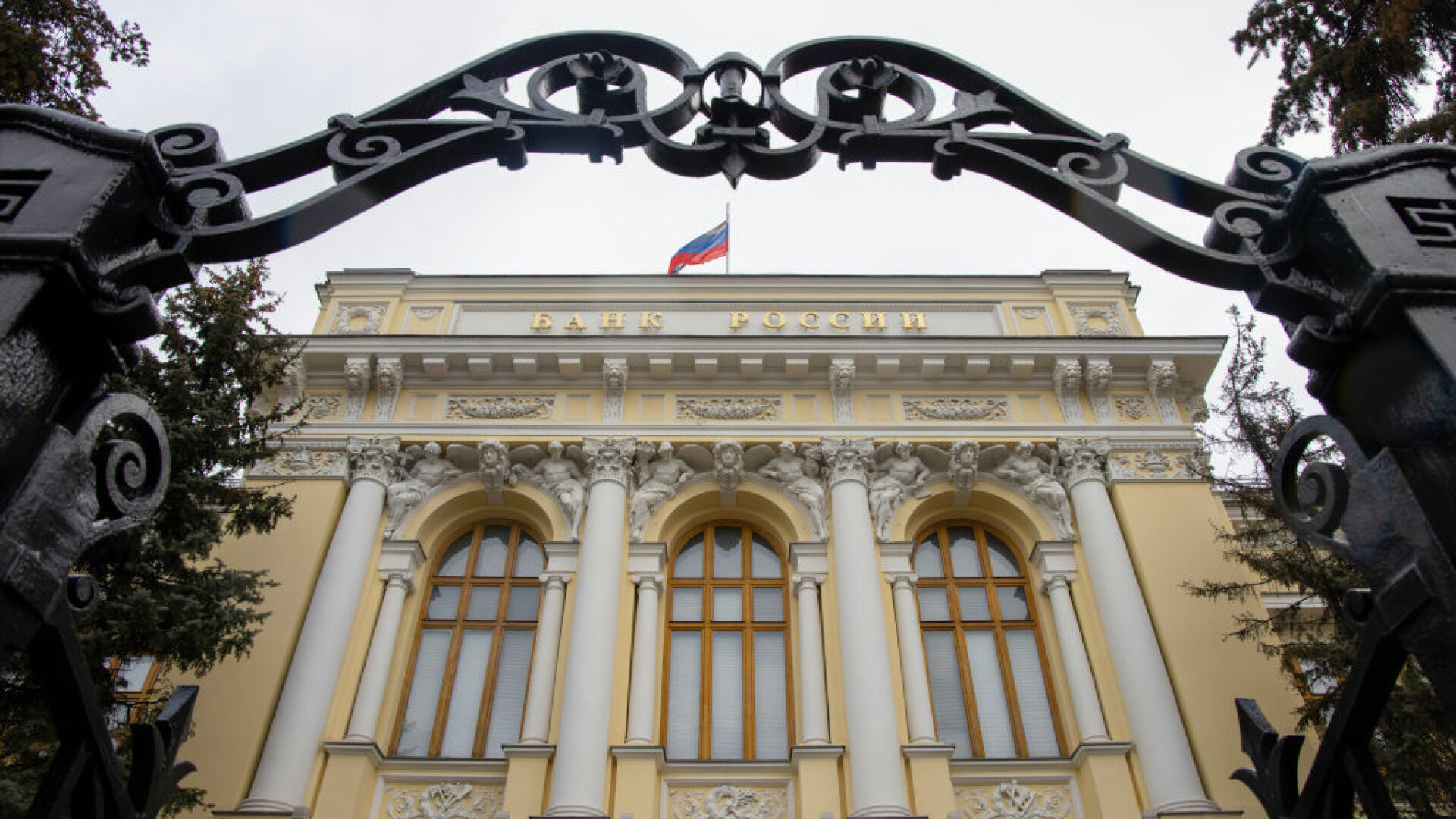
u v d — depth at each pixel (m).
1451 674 1.93
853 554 14.83
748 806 12.76
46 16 11.05
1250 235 2.67
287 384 16.73
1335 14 12.92
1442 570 1.93
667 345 17.14
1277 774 3.01
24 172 2.30
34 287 2.02
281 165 3.00
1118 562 14.70
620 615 14.39
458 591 15.33
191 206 2.57
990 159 3.21
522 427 16.48
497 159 3.28
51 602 1.98
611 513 15.32
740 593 15.20
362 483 15.64
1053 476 16.08
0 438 1.94
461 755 13.59
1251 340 13.58
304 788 12.45
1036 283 18.89
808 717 13.42
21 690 8.33
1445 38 11.98
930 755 12.97
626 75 3.50
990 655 14.62
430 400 16.94
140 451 2.25
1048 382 17.23
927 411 16.86
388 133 3.16
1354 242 2.30
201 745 12.54
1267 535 13.31
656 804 12.62
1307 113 13.09
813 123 3.38
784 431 16.47
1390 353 2.16
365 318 18.30
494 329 18.28
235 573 10.70
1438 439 2.01
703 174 3.47
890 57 3.66
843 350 17.11
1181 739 12.86
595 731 12.88
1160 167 2.95
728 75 3.53
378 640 14.16
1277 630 12.73
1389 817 2.42
